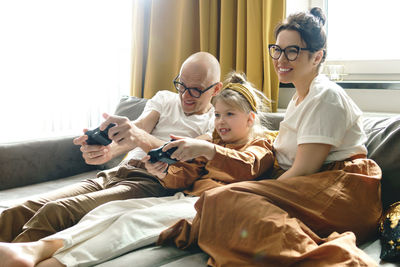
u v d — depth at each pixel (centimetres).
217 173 131
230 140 142
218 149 121
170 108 172
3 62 300
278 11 202
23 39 302
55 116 313
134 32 254
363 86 193
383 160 125
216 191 104
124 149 160
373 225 110
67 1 304
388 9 205
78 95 312
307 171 113
